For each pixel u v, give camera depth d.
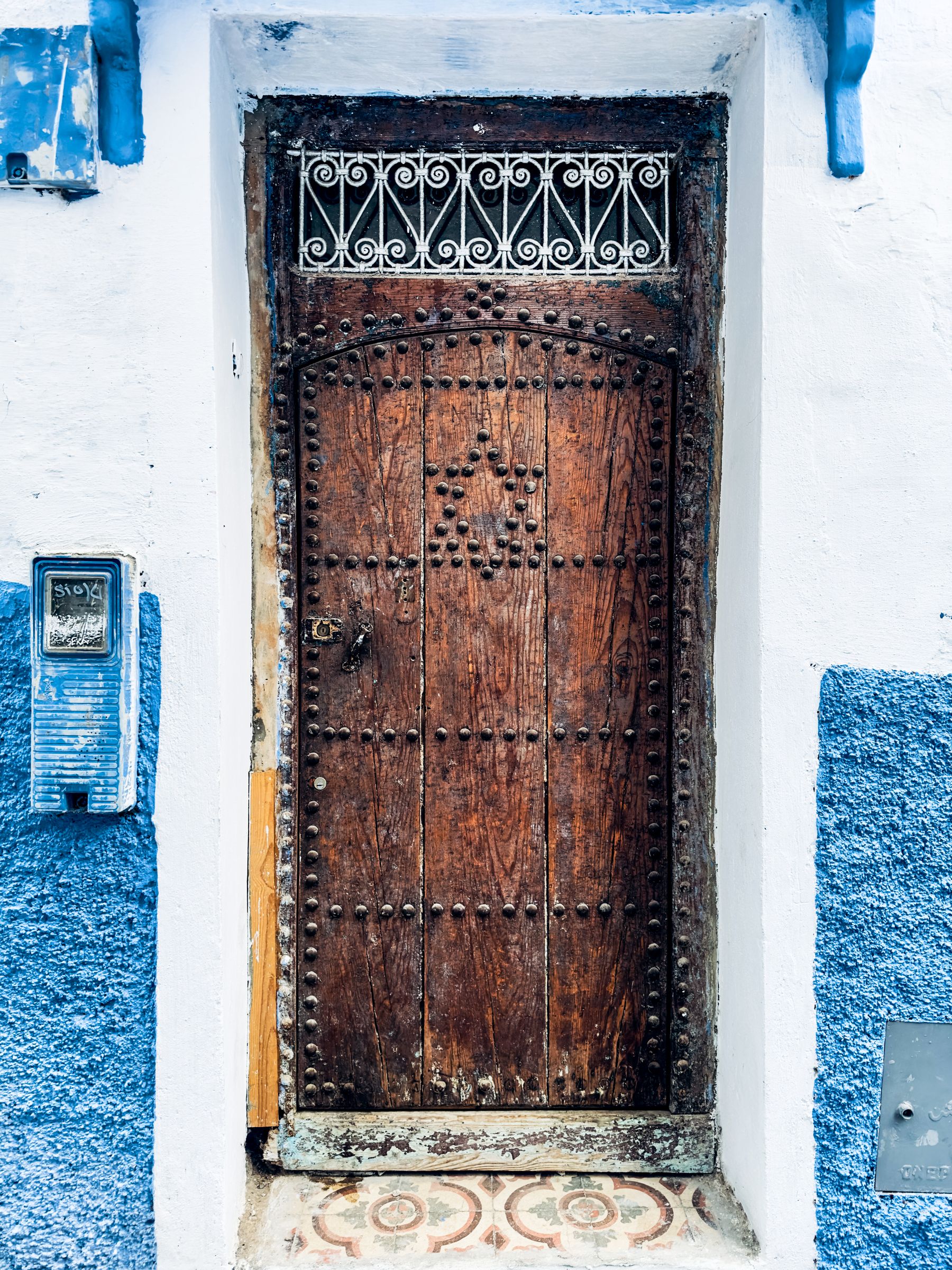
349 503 2.18
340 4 1.88
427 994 2.18
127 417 1.89
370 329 2.17
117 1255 1.86
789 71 1.91
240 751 2.05
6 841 1.88
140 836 1.88
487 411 2.18
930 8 1.93
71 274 1.88
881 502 1.92
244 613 2.09
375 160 2.15
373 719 2.17
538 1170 2.14
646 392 2.17
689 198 2.16
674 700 2.18
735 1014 2.04
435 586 2.18
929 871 1.92
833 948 1.91
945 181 1.92
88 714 1.81
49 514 1.89
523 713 2.18
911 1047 1.91
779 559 1.92
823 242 1.92
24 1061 1.87
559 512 2.18
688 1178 2.13
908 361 1.92
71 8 1.83
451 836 2.18
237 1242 1.93
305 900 2.18
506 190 2.16
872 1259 1.89
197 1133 1.88
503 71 2.05
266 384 2.15
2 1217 1.85
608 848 2.17
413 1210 2.03
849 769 1.92
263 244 2.14
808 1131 1.90
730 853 2.08
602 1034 2.18
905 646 1.92
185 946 1.88
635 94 2.13
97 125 1.86
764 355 1.92
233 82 2.05
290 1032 2.15
